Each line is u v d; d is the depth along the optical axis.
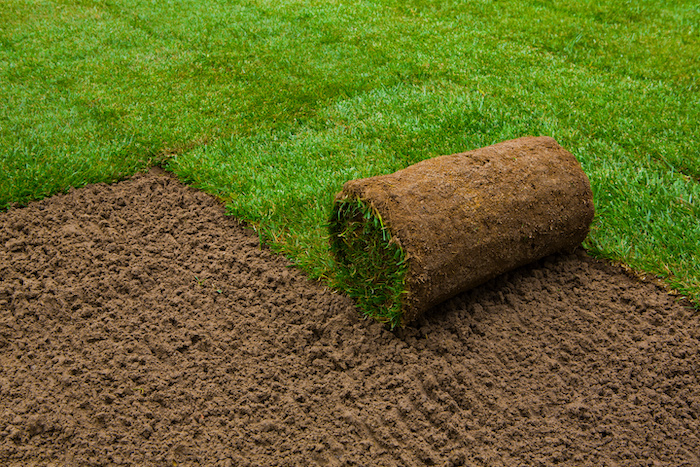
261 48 6.64
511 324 3.14
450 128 4.98
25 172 4.26
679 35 6.92
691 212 3.79
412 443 2.50
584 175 3.44
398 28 7.17
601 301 3.28
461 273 3.01
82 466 2.39
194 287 3.40
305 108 5.38
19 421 2.54
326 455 2.46
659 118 5.03
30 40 6.79
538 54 6.40
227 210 4.04
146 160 4.62
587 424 2.58
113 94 5.58
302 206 4.03
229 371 2.87
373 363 2.90
